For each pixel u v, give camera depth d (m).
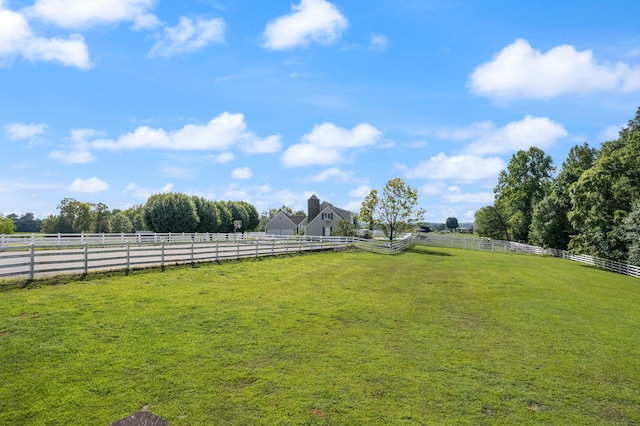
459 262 36.69
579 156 65.12
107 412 7.35
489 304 18.33
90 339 10.41
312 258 30.25
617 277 34.09
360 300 17.36
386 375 9.77
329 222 73.56
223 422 7.33
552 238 59.31
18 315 11.46
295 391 8.65
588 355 12.08
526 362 11.23
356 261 31.11
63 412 7.25
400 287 21.23
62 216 90.94
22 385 8.00
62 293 13.96
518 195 73.44
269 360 10.15
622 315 17.91
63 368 8.81
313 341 11.73
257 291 17.30
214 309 13.98
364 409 8.11
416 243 60.94
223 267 22.05
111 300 13.75
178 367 9.35
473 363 10.91
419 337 12.82
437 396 8.87
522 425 7.91
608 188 43.69
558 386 9.79
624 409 8.84
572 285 26.47
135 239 35.12
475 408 8.45
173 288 16.31
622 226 40.47
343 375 9.60
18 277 15.07
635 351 12.69
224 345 10.87
